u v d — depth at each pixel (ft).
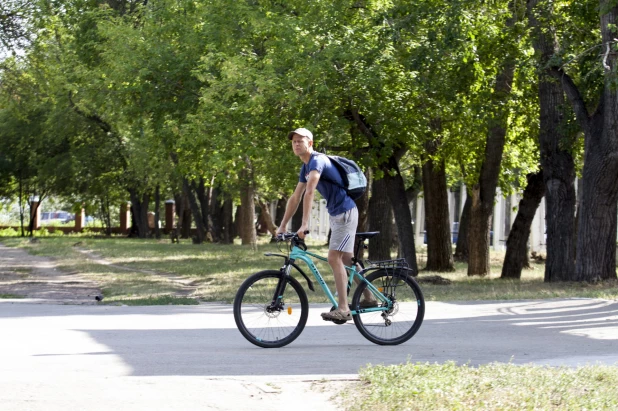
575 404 22.16
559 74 76.38
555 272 82.48
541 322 44.04
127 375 26.40
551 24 78.95
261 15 86.84
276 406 22.43
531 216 101.50
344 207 33.60
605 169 73.00
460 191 213.87
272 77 80.38
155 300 59.26
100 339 35.91
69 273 108.37
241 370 27.84
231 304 58.23
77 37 120.88
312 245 224.94
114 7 127.13
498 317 46.52
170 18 101.71
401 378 24.94
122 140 225.15
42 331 38.60
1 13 106.22
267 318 33.94
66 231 323.98
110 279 96.99
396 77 82.48
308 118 81.97
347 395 23.40
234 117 84.53
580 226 75.46
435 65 80.12
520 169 118.73
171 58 98.17
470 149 104.53
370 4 84.33
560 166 82.33
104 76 106.52
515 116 97.19
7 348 32.65
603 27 68.80
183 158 108.37
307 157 33.53
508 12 81.46
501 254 175.73
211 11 93.35
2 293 72.18
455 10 74.79
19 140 251.60
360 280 34.68
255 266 122.72
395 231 152.35
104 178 251.39
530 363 28.71
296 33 80.94
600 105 73.82
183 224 271.90
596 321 44.52
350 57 78.59
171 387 24.20
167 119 97.96
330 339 36.58
